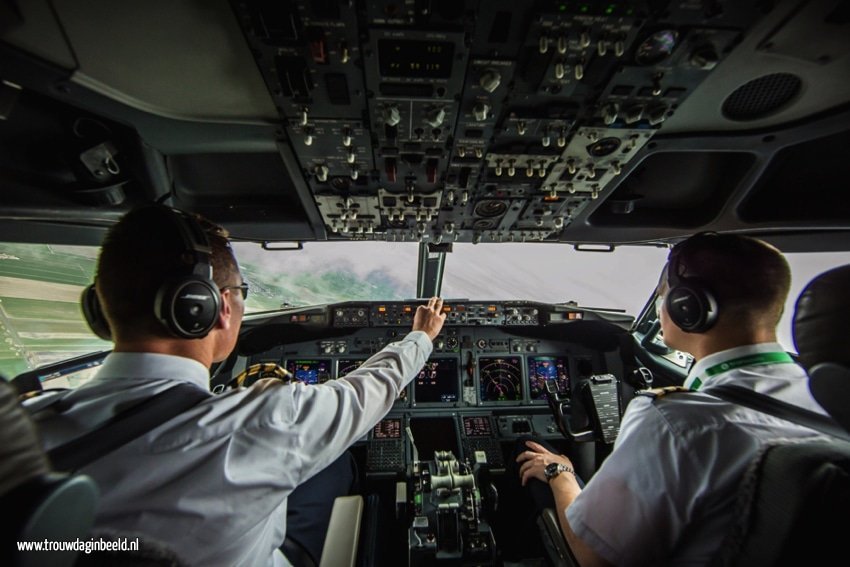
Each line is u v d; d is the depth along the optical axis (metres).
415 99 1.34
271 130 1.58
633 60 1.20
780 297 0.95
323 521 1.64
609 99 1.37
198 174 2.05
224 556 0.59
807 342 0.66
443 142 1.59
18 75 1.21
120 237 0.72
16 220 1.70
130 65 1.24
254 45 1.13
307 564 1.34
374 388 0.91
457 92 1.32
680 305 1.01
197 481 0.59
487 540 2.02
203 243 0.78
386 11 1.04
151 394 0.68
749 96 1.44
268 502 0.65
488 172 1.84
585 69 1.24
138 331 0.74
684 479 0.79
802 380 0.90
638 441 0.88
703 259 0.98
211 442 0.63
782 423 0.78
